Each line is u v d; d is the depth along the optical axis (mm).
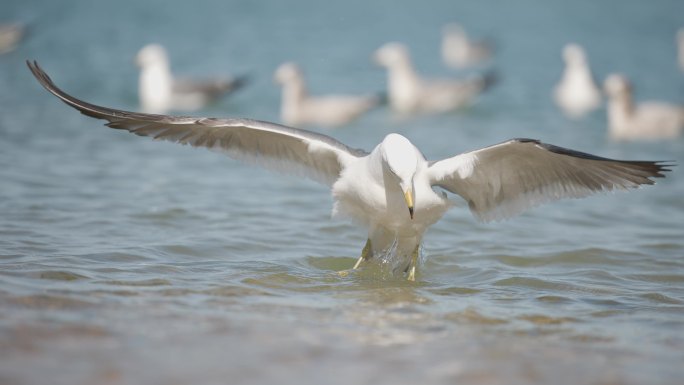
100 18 44000
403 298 10047
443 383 7141
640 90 32406
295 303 9500
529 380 7312
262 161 11375
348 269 11523
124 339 7793
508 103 29500
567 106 29250
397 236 11117
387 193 10492
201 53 36406
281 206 15273
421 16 49562
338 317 8977
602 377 7441
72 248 11617
